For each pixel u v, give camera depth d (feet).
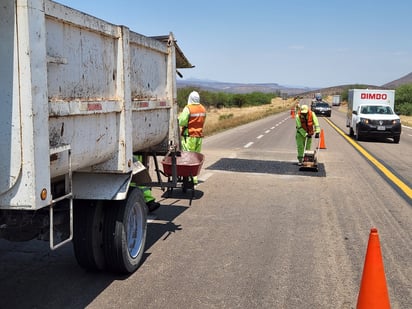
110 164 15.17
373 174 40.19
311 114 42.98
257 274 16.84
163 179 34.73
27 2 10.05
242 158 50.31
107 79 14.60
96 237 15.93
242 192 31.89
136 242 17.37
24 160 10.38
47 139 10.88
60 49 11.78
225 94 390.42
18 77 10.23
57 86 11.71
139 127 17.76
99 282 15.99
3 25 10.15
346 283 16.14
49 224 12.61
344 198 30.09
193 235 21.63
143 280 16.19
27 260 18.19
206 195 30.78
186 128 31.22
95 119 13.62
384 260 18.51
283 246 20.07
